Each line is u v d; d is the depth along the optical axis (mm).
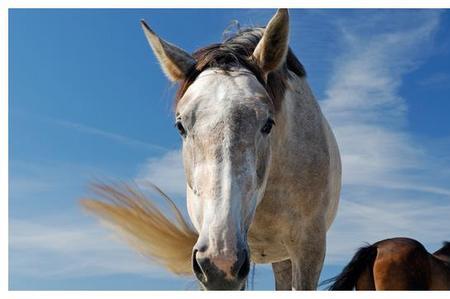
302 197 4703
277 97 4402
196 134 3756
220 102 3799
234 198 3580
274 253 5020
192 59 4395
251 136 3750
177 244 5332
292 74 5012
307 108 4922
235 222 3531
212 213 3543
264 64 4309
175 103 4262
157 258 5367
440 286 5445
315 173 4766
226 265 3412
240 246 3490
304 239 4734
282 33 4270
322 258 4785
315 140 4855
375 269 5414
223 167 3637
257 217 4707
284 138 4574
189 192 4086
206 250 3457
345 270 5559
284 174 4621
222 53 4262
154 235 5328
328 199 4918
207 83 3965
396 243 5535
